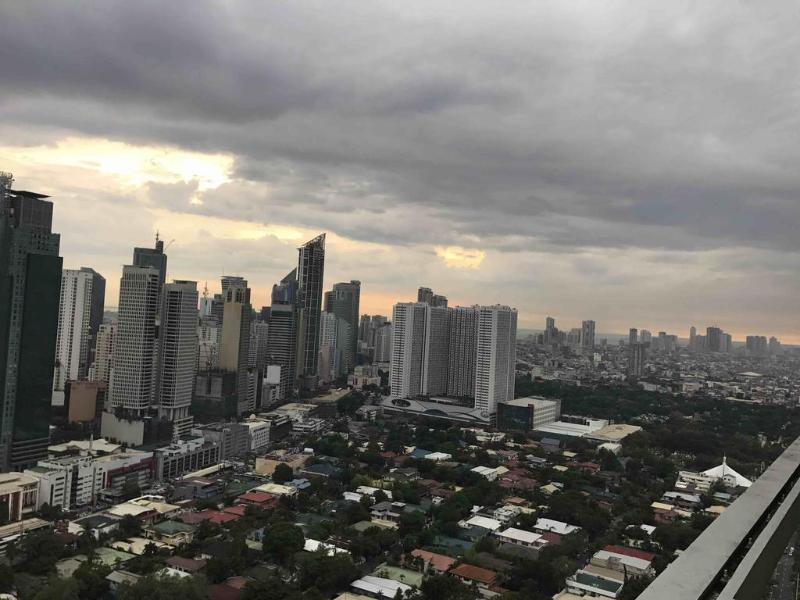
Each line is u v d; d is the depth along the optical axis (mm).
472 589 132250
